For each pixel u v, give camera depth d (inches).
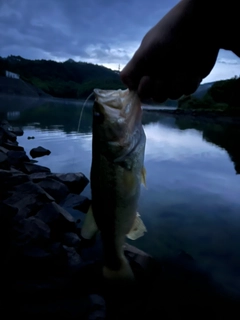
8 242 22.9
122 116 14.1
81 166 57.5
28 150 69.6
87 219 15.4
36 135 91.4
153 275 25.3
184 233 33.3
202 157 70.8
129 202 14.6
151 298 22.7
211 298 23.2
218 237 32.6
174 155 71.6
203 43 12.0
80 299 20.3
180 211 39.1
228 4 10.7
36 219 26.0
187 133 115.4
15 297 19.7
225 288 24.4
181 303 22.4
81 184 45.6
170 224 35.4
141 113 14.2
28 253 22.1
